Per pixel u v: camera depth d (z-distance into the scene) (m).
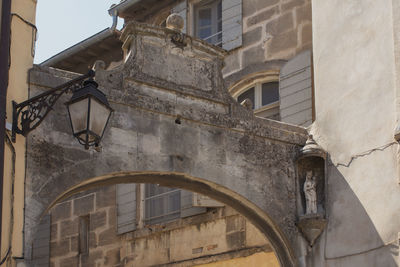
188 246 16.61
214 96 13.09
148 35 12.62
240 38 17.36
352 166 12.97
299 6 16.45
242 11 17.52
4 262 10.27
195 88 12.91
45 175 11.09
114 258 18.27
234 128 13.13
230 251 15.70
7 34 10.03
